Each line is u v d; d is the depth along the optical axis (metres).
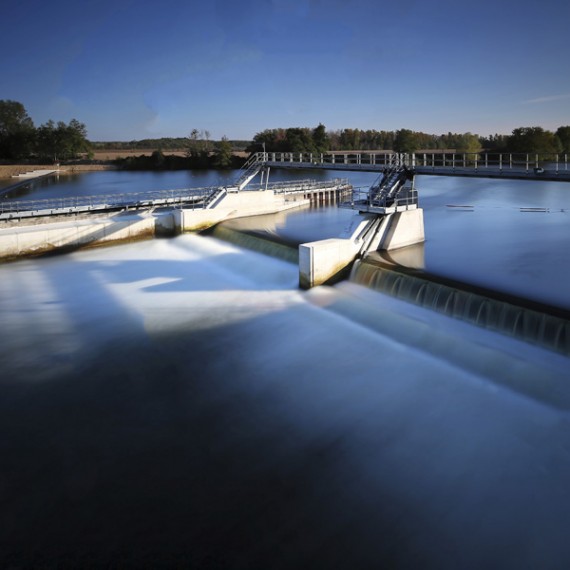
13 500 12.25
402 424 14.91
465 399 15.78
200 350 20.19
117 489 12.58
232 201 44.44
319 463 13.45
